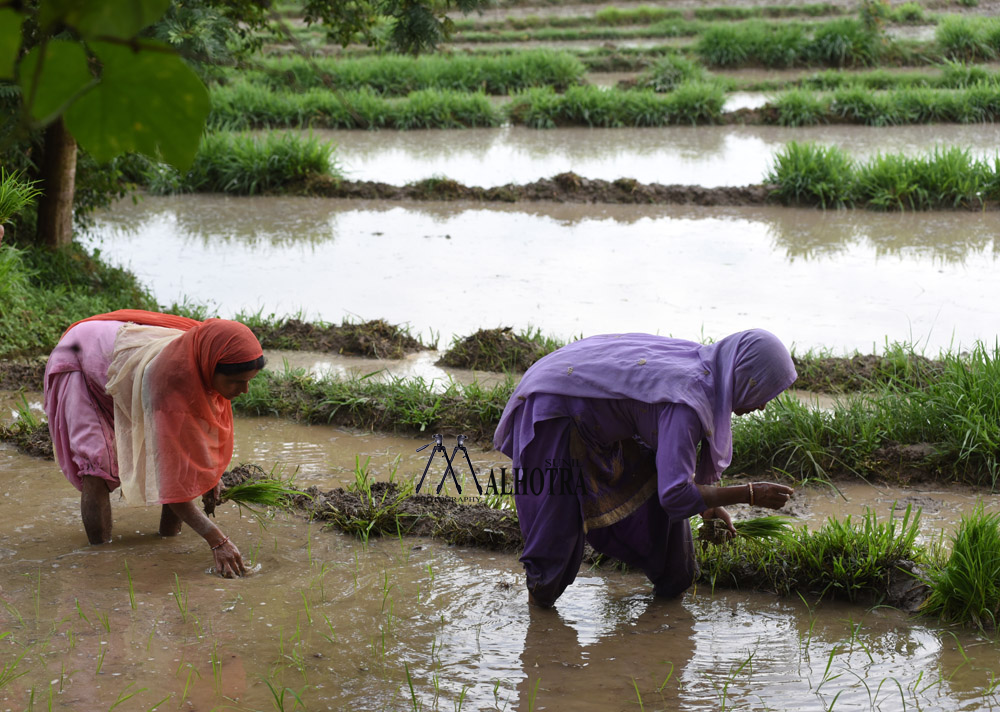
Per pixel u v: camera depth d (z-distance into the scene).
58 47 1.03
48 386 5.07
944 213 14.02
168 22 4.64
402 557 5.24
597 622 4.55
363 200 15.46
